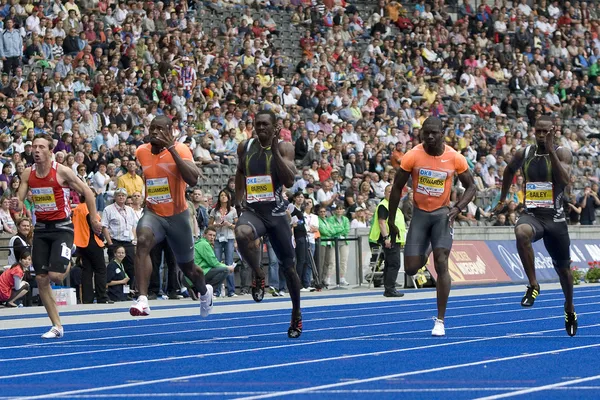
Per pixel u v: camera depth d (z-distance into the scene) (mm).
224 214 61375
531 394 19250
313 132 80688
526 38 112562
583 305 50375
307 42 96875
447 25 111438
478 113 100250
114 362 25688
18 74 72000
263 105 82375
